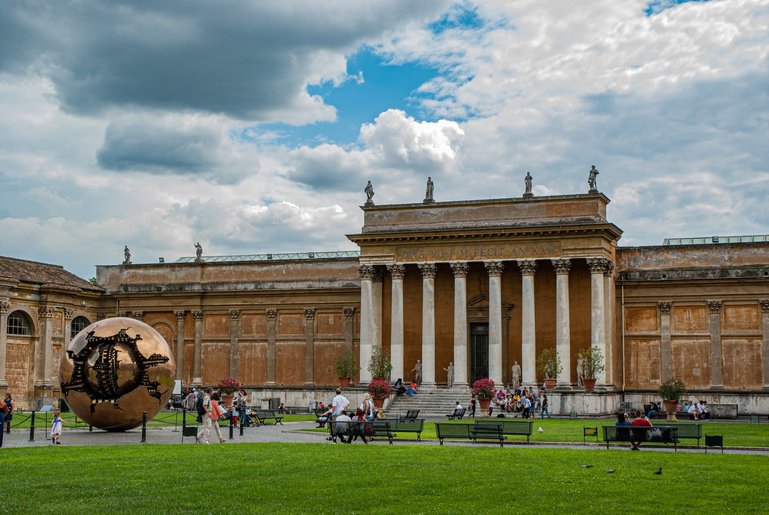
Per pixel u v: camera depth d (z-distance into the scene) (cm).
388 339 7856
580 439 4344
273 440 4316
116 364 4200
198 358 8681
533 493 2425
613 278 7469
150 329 4394
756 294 7212
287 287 8469
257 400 8162
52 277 8350
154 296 8806
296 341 8438
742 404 7038
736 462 3159
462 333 7381
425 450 3594
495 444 4100
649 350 7456
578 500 2320
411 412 5238
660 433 3728
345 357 7906
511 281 7656
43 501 2266
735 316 7269
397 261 7638
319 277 8456
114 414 4259
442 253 7519
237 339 8606
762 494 2420
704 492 2452
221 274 8769
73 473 2759
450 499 2323
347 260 8381
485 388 6738
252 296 8588
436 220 7650
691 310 7400
